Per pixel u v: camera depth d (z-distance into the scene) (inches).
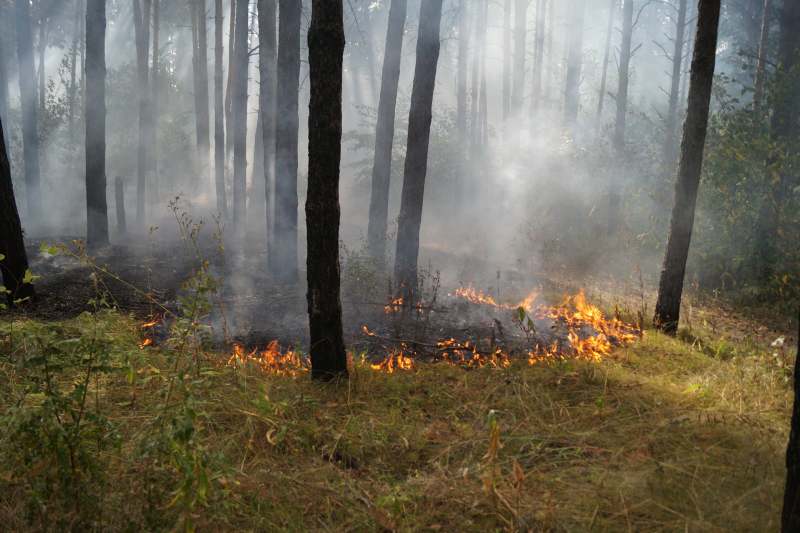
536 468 147.6
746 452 155.4
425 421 179.8
